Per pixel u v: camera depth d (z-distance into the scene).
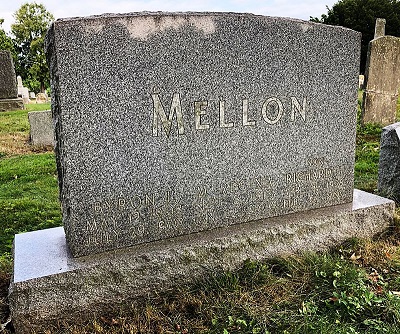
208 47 1.18
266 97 1.29
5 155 3.35
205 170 1.24
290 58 1.31
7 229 1.78
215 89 1.21
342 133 1.46
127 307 1.12
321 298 1.13
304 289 1.17
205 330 1.03
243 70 1.24
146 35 1.10
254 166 1.32
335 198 1.49
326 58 1.37
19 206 2.04
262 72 1.27
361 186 2.14
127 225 1.17
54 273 1.04
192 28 1.15
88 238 1.13
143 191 1.17
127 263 1.12
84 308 1.08
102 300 1.10
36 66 19.14
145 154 1.16
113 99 1.09
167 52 1.13
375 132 3.41
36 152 3.49
